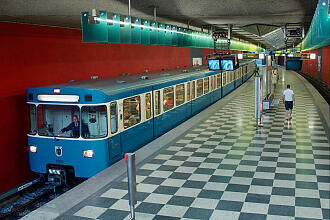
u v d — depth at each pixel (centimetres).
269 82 1938
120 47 1419
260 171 788
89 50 1218
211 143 1056
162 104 1162
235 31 2414
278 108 1717
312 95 2141
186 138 1130
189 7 1042
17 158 926
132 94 938
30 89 850
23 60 934
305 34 2373
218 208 599
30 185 959
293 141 1057
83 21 778
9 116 894
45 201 855
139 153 927
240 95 2308
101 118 801
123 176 770
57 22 977
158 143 1027
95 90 792
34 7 748
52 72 1045
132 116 945
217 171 796
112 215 582
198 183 723
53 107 830
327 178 732
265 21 1555
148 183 730
